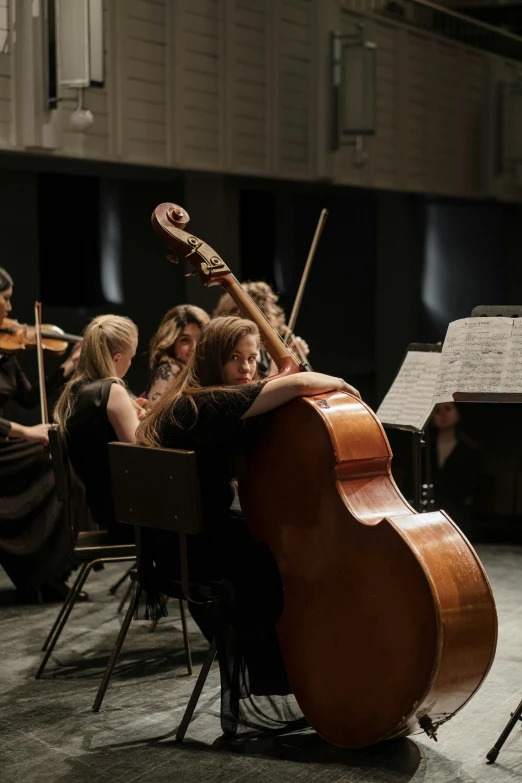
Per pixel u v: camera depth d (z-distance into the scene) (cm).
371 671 278
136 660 384
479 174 1082
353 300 1045
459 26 1089
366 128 856
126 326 381
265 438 299
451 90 1027
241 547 306
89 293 794
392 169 953
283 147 817
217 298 806
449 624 266
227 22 755
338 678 286
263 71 795
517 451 584
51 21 593
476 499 603
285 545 296
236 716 303
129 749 298
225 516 314
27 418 706
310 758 289
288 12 816
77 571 524
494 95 1085
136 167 743
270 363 481
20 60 593
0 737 308
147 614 338
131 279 821
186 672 370
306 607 292
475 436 595
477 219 1165
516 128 1085
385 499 288
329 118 859
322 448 284
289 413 292
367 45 849
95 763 288
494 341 332
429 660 265
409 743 300
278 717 317
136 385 832
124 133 678
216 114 755
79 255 786
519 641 398
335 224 1016
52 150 622
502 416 586
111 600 471
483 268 1171
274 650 308
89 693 347
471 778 276
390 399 405
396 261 1045
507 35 1130
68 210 775
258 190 934
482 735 307
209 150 750
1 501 463
